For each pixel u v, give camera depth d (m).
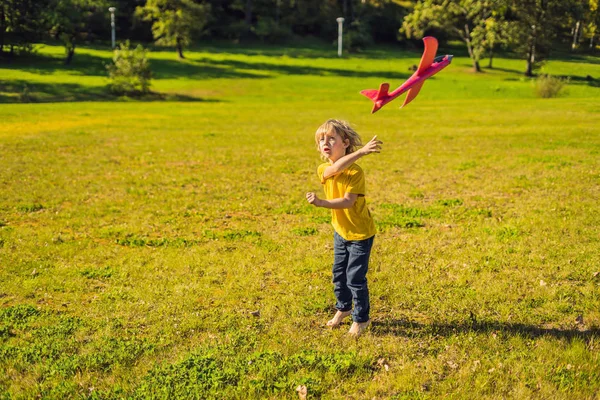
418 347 5.21
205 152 17.98
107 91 46.62
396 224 9.48
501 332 5.44
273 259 7.70
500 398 4.31
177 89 50.75
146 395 4.36
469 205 10.75
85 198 11.59
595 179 12.58
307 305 6.12
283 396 4.36
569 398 4.31
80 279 6.97
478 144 19.05
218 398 4.34
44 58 60.81
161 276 7.09
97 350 5.10
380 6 95.00
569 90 38.53
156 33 67.38
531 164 14.76
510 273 7.04
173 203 11.20
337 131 5.24
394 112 32.31
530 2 43.41
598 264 7.21
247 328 5.57
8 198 11.37
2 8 57.16
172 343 5.25
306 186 12.93
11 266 7.40
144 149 18.48
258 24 87.25
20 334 5.43
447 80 55.03
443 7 63.12
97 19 77.75
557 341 5.21
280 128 25.42
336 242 5.46
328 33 91.38
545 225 9.00
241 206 10.96
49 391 4.44
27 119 27.06
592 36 38.25
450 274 7.06
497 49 66.00
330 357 4.91
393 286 6.63
